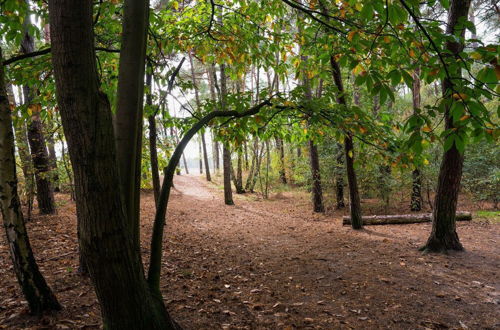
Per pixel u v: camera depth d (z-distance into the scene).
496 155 9.99
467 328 3.43
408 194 11.67
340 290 4.46
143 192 15.92
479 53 1.66
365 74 1.82
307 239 7.75
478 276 4.95
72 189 11.60
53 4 1.70
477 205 11.22
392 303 4.03
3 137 2.90
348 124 3.68
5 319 3.13
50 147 12.86
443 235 6.21
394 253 6.23
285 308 3.89
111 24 4.04
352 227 8.76
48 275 4.45
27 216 8.22
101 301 2.05
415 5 1.92
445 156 6.10
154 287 2.58
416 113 1.81
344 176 11.76
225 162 14.14
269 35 4.83
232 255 6.38
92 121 1.79
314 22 4.21
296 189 18.25
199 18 5.13
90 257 1.91
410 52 2.38
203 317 3.57
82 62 1.74
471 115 1.66
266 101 3.60
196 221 10.09
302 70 4.61
